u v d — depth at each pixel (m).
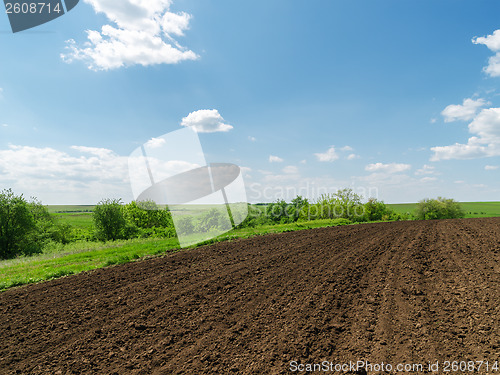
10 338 4.35
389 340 3.75
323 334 3.98
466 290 5.27
